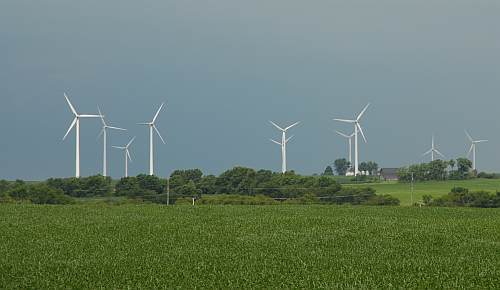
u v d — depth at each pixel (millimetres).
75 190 149875
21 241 56344
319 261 46844
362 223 69625
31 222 69938
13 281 39906
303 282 39688
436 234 60312
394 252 51062
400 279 40625
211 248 53125
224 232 62406
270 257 48594
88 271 42906
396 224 68812
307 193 150875
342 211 87125
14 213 80688
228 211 85562
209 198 142625
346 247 53750
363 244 55094
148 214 80500
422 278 40875
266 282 39844
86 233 61312
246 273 42375
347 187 155750
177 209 88250
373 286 38750
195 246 54156
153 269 43688
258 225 67688
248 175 154250
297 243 55750
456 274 42156
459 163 190250
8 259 47438
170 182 152750
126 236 59438
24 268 43844
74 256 49094
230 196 144000
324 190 151875
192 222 70500
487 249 52656
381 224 68875
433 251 51656
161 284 39312
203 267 44281
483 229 64125
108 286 38875
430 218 76688
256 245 54688
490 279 40625
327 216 78438
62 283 39375
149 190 151125
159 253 50625
